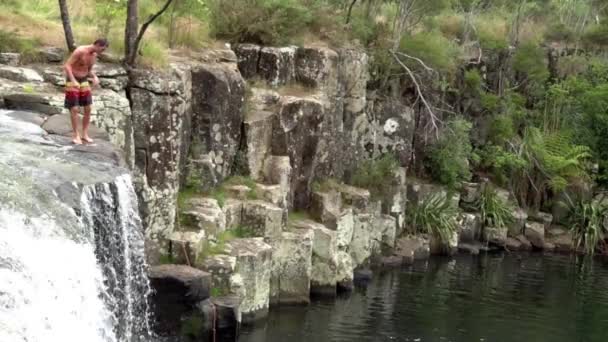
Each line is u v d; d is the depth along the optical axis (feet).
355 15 114.11
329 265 82.84
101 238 47.47
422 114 116.16
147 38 71.87
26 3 78.38
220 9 94.02
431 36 117.91
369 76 109.19
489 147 126.82
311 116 89.10
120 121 59.88
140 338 54.44
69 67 52.21
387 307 81.71
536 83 138.10
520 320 81.41
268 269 72.74
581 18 157.07
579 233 122.93
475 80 126.21
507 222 120.26
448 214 111.45
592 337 76.89
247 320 70.49
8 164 46.57
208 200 73.46
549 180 127.75
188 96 73.05
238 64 91.35
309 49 94.48
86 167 49.29
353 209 92.58
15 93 58.80
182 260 65.67
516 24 138.21
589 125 136.46
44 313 38.24
